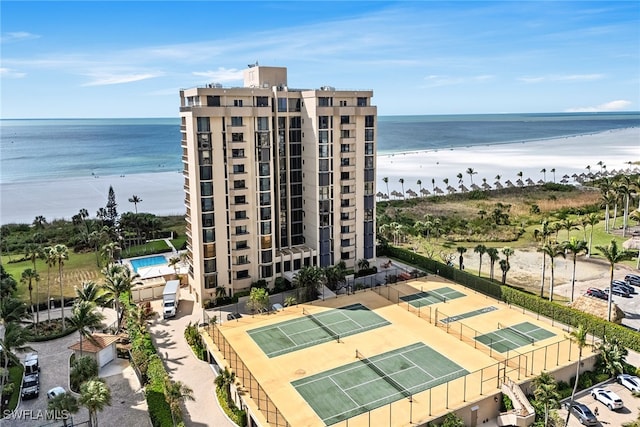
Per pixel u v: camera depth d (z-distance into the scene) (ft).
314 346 234.79
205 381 220.64
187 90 303.07
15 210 652.07
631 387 206.18
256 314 287.69
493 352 227.40
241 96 301.22
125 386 219.00
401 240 449.89
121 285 271.08
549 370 207.82
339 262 342.64
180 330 274.16
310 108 325.21
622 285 317.83
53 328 278.05
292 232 349.61
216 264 305.12
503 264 326.24
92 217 599.57
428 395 192.24
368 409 183.62
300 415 180.04
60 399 164.25
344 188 342.23
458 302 290.76
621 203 493.36
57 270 387.14
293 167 341.21
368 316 269.85
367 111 338.13
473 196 653.30
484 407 190.60
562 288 326.44
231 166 299.99
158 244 448.24
